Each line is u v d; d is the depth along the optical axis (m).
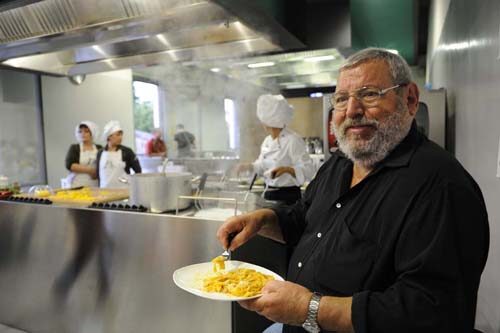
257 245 1.30
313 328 0.71
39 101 3.37
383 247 0.76
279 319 0.74
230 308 1.21
